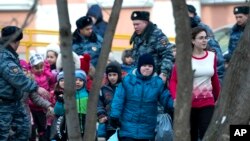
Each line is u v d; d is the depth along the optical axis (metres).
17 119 14.98
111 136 15.11
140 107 14.45
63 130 14.83
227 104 9.44
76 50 17.34
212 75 14.57
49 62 19.50
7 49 14.45
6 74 14.36
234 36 17.84
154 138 14.72
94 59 17.36
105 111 15.68
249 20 9.39
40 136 18.02
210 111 14.49
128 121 14.51
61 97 14.75
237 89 9.39
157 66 15.70
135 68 14.96
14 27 14.23
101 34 20.64
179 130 9.32
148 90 14.45
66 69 9.23
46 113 16.72
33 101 15.92
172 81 14.21
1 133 14.64
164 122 14.74
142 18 15.70
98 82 9.59
